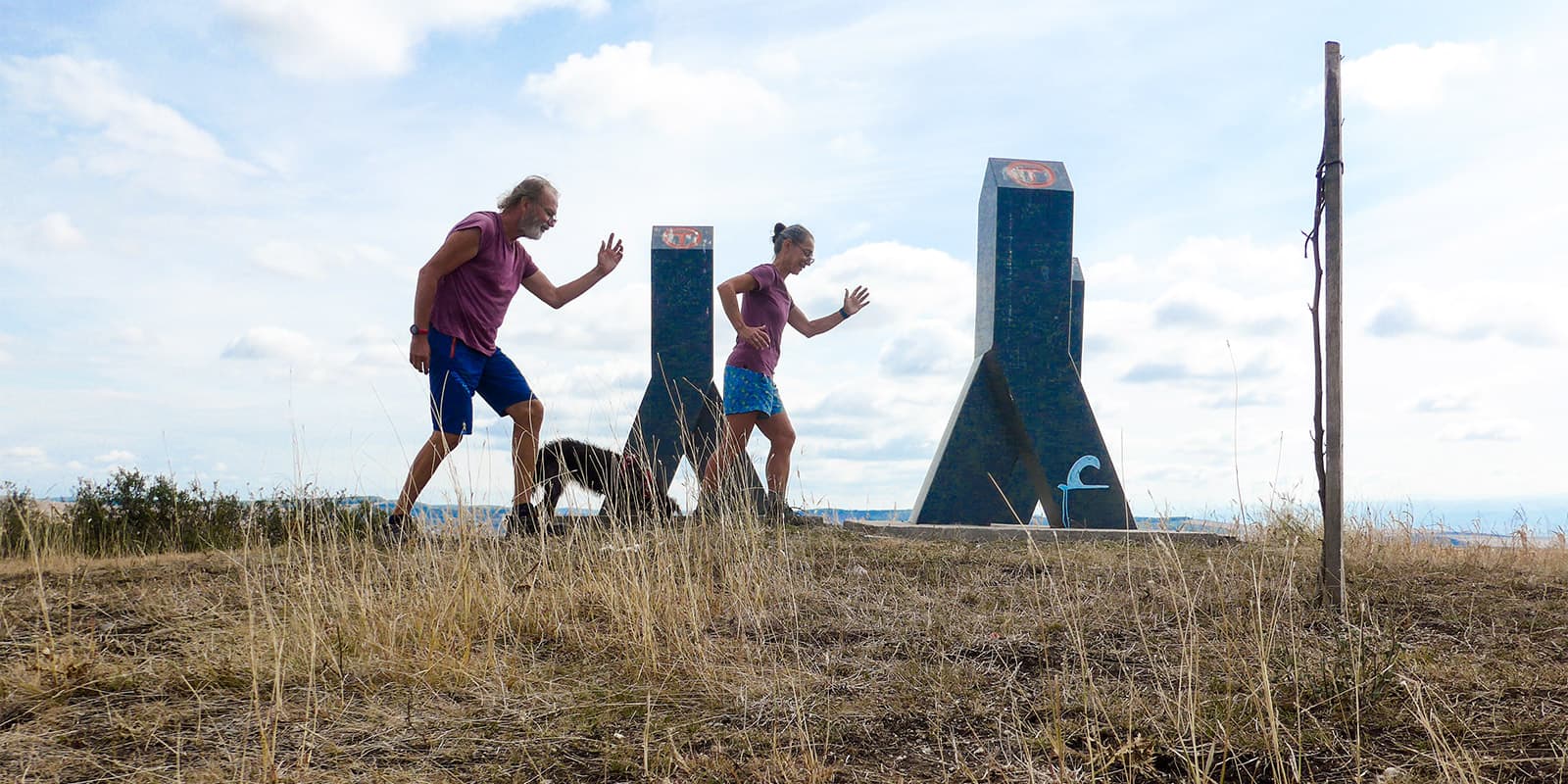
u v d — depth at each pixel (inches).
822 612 175.2
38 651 133.3
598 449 270.7
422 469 228.8
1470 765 100.6
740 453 274.5
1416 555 229.5
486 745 111.2
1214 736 109.4
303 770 101.6
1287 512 251.6
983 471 342.6
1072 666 141.5
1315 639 150.1
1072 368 338.6
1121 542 268.2
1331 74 157.8
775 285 280.2
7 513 248.2
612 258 263.4
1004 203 337.7
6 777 99.9
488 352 237.8
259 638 147.5
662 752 109.3
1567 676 131.3
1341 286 162.1
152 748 107.9
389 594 165.9
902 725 119.2
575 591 180.9
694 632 152.3
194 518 287.6
